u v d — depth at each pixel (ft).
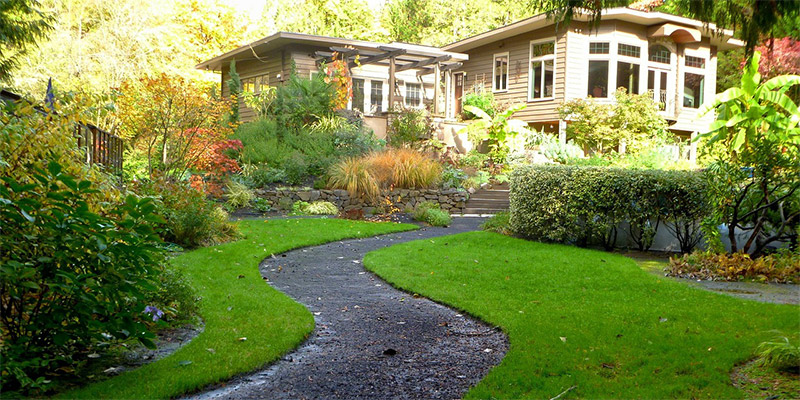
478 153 64.49
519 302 19.35
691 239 29.76
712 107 50.47
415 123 62.90
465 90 80.43
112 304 11.97
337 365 13.64
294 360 13.99
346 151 54.85
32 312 11.98
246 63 79.46
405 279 23.35
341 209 48.88
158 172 32.37
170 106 41.88
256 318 16.90
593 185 30.91
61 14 72.90
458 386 12.26
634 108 59.88
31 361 11.30
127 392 11.16
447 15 119.14
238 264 25.68
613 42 64.23
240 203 46.88
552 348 14.15
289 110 59.21
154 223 12.65
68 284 11.57
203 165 46.34
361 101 74.08
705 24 16.62
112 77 72.18
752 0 15.19
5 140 12.22
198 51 100.37
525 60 70.23
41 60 68.49
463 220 46.85
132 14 75.31
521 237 35.12
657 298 19.57
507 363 13.14
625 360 13.23
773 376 12.09
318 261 28.40
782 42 43.39
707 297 19.49
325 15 117.29
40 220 11.23
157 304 15.72
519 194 34.65
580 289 21.16
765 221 26.45
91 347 13.64
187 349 13.88
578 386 11.65
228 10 105.60
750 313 17.22
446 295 20.53
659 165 54.08
